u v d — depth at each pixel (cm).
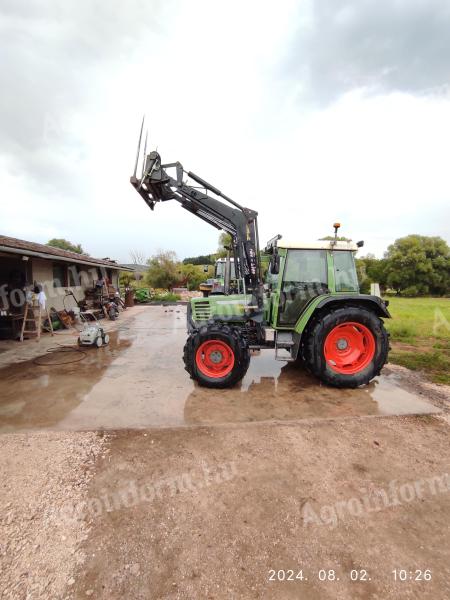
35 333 695
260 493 199
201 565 150
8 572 145
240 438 265
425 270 2661
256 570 147
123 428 281
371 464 230
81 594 136
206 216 501
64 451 244
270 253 468
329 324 384
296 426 287
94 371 457
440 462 234
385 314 399
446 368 478
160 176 443
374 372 386
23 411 317
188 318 451
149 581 141
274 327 414
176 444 255
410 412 318
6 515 179
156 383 405
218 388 384
